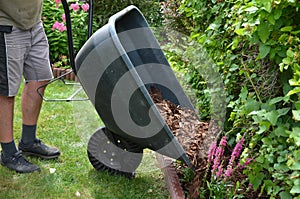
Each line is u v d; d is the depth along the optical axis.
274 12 2.15
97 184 3.00
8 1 2.83
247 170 2.30
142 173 3.16
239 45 2.71
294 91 1.93
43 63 3.14
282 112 2.11
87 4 5.55
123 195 2.88
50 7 5.67
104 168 3.11
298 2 2.13
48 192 2.91
